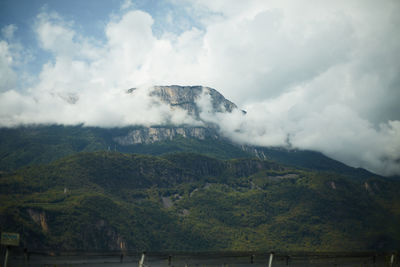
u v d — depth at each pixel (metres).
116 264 169.88
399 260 120.75
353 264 166.88
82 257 180.75
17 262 148.12
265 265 162.38
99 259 178.25
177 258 176.38
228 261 168.50
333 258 181.50
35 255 168.38
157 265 167.38
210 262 164.00
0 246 141.75
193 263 168.50
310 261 175.00
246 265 161.62
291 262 170.88
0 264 132.38
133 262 173.38
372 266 160.75
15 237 69.31
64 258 179.38
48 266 156.88
